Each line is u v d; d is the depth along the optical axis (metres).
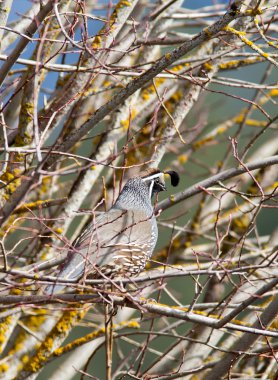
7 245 14.33
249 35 12.95
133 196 11.30
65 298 8.76
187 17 12.80
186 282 19.33
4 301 8.53
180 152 16.03
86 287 7.99
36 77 7.73
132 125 13.55
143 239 10.48
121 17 11.38
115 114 13.18
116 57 12.28
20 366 12.64
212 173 16.39
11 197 9.80
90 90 11.98
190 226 15.10
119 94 10.06
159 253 14.98
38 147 7.25
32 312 12.52
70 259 9.37
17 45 9.02
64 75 11.93
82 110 13.05
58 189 14.55
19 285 7.89
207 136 16.91
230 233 13.57
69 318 12.02
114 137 13.09
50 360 11.89
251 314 12.71
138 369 10.59
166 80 13.78
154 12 12.20
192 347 12.62
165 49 18.14
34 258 12.26
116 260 9.84
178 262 14.93
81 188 12.67
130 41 12.01
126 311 14.12
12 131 11.78
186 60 11.21
